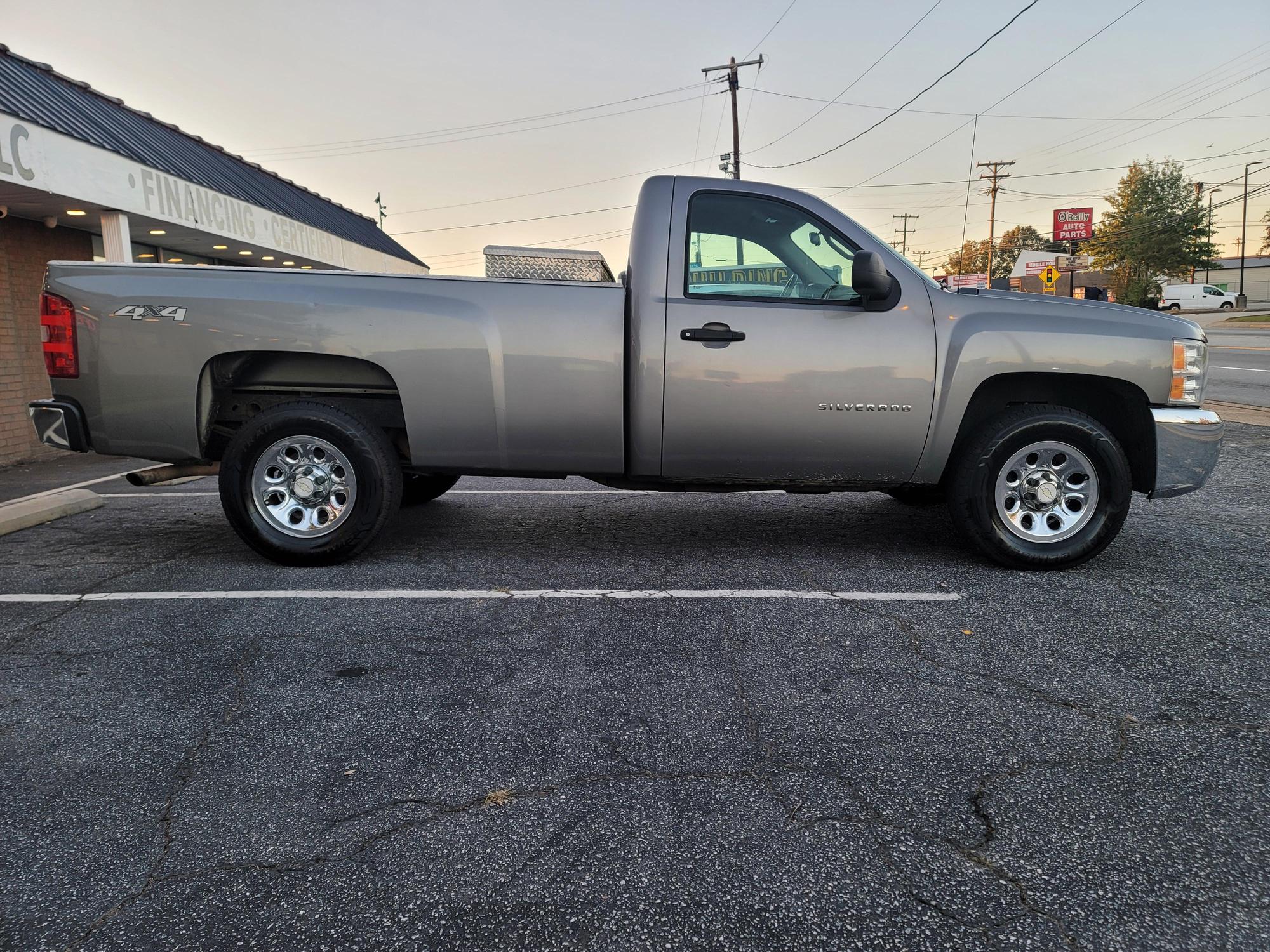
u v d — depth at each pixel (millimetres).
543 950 1680
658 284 4141
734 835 2055
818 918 1771
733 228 4203
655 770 2357
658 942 1700
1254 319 43469
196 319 4191
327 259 13820
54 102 9203
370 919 1767
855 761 2412
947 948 1687
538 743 2516
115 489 6926
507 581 4148
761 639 3357
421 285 4238
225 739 2537
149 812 2154
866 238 4242
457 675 3008
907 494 5895
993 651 3238
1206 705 2770
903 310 4172
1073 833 2072
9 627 3475
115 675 2996
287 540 4316
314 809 2172
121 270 4297
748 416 4164
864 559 4578
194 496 6527
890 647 3277
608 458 4312
